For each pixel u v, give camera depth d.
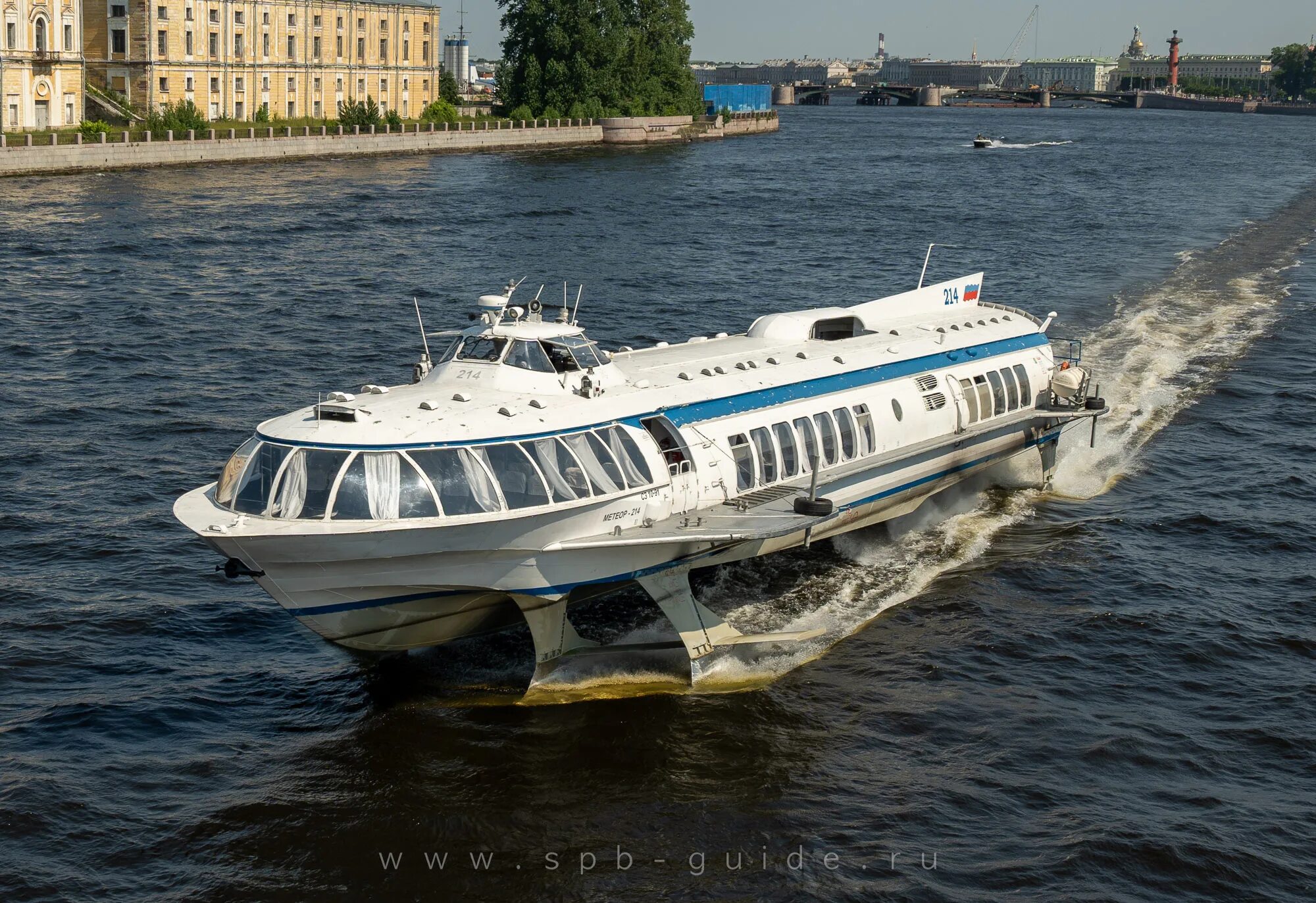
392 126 141.75
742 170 130.50
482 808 18.25
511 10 170.88
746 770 19.28
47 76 111.81
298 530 19.02
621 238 76.50
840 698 21.36
